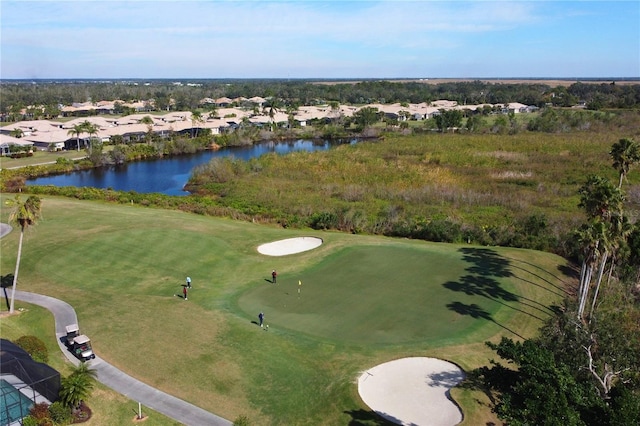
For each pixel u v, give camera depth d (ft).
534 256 201.16
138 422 101.14
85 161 429.79
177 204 291.58
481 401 108.88
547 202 289.53
